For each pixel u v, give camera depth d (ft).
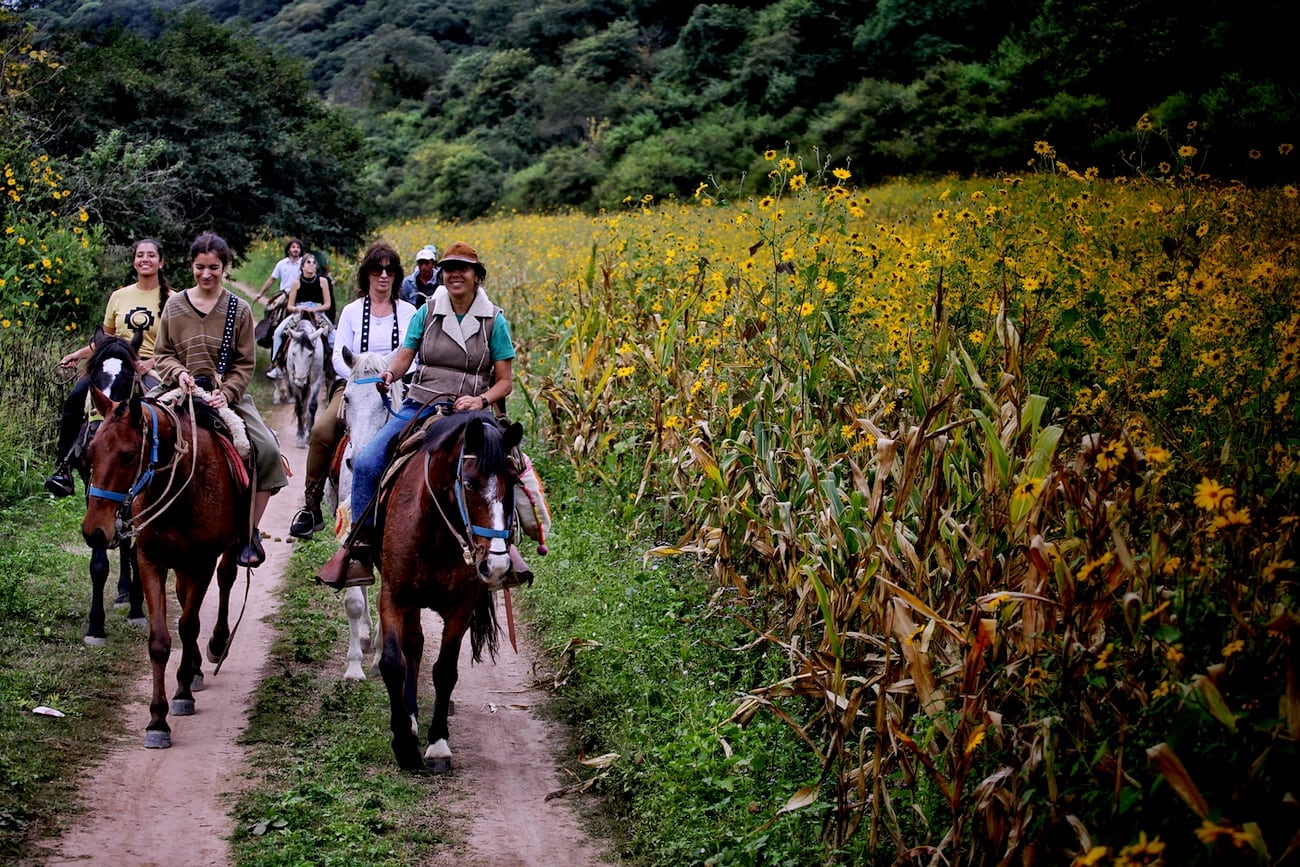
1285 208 30.12
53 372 39.32
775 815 15.88
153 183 57.36
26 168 51.55
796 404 23.24
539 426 41.75
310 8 312.71
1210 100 76.23
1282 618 10.44
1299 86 71.10
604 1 213.46
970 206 31.01
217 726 21.02
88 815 17.08
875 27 144.25
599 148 153.69
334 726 21.03
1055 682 13.62
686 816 17.13
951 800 13.80
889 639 15.16
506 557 17.51
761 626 22.50
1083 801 12.93
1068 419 15.71
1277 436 14.75
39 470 35.96
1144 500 13.35
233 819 17.29
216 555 21.45
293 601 28.78
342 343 23.71
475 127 192.34
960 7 137.69
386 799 18.08
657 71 178.60
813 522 20.56
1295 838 10.03
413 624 19.79
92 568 24.49
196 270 22.34
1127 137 80.18
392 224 140.46
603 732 20.66
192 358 22.61
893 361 22.63
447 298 20.47
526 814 18.10
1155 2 98.84
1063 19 110.32
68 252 45.34
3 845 15.81
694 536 26.50
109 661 23.84
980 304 23.66
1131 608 12.25
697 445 22.75
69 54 64.34
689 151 134.62
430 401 20.61
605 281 36.63
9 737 19.03
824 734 18.16
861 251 25.89
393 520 19.06
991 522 15.23
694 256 34.40
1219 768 11.91
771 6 167.32
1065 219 27.20
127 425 19.52
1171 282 20.42
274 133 76.95
